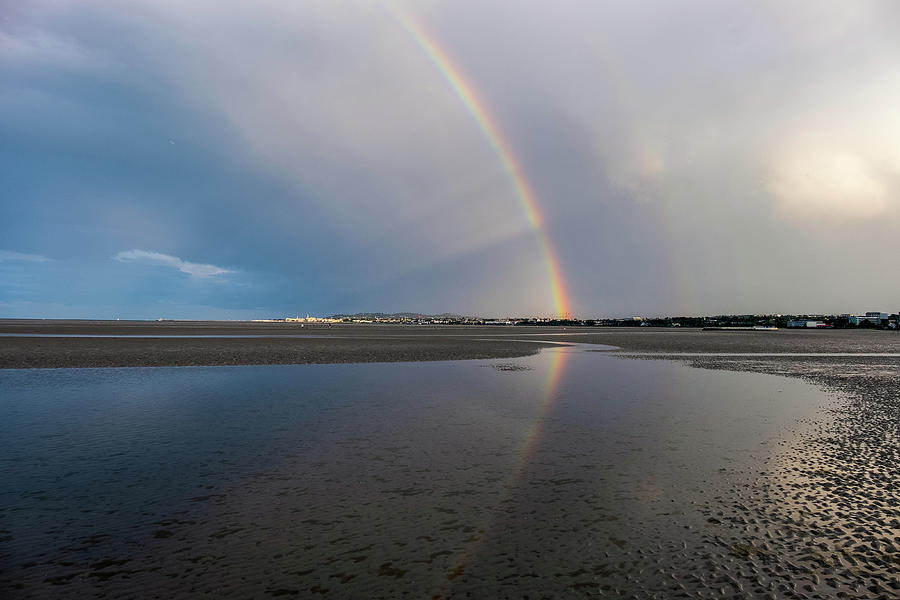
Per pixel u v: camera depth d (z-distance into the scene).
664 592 4.74
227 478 8.25
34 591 4.72
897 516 6.63
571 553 5.58
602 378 23.19
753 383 21.50
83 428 11.95
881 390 19.41
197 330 97.88
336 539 5.94
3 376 22.08
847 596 4.67
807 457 9.65
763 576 5.05
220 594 4.70
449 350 42.41
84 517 6.57
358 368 26.89
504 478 8.33
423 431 11.85
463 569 5.21
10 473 8.43
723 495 7.49
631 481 8.17
